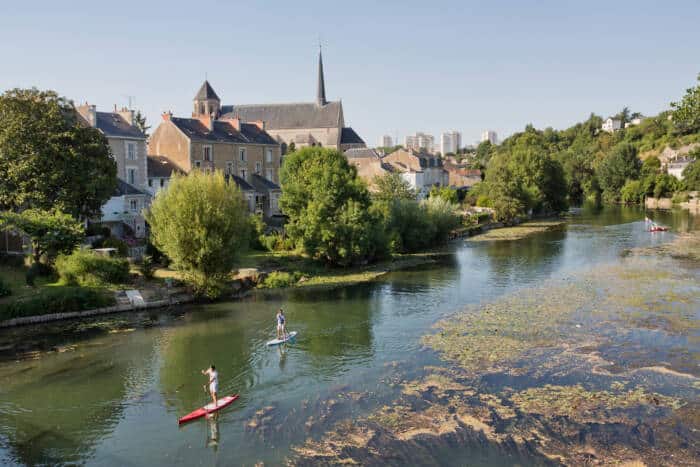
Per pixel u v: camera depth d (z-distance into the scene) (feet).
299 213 185.88
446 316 118.83
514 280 155.33
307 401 77.92
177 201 132.36
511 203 313.73
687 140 549.13
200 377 87.30
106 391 82.23
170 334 108.68
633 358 91.61
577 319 114.01
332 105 452.35
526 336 103.86
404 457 63.10
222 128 270.46
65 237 132.16
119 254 151.94
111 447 66.54
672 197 435.12
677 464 61.05
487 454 63.41
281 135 453.99
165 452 65.31
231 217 136.98
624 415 71.97
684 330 105.40
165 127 239.50
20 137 137.49
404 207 217.77
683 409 73.36
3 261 141.38
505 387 81.10
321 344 101.91
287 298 138.31
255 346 101.40
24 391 82.17
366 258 186.70
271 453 64.59
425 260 194.49
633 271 163.73
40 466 62.39
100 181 147.43
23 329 110.93
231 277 142.51
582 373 85.71
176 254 131.64
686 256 190.39
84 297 120.98
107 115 216.13
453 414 73.05
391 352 96.84
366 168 331.77
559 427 69.21
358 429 69.67
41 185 136.98
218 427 71.15
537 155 372.17
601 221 327.26
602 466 60.90
